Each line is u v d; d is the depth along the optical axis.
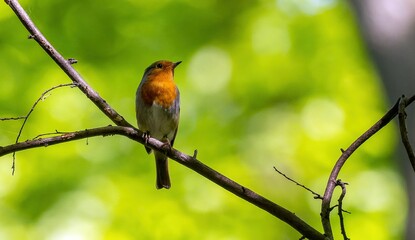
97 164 13.48
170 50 15.00
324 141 14.80
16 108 13.27
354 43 15.43
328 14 15.77
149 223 12.79
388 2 10.26
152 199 13.20
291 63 15.88
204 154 14.36
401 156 9.55
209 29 15.70
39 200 12.87
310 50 15.79
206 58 15.50
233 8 15.75
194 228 12.94
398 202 13.59
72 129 13.41
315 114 15.25
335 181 5.14
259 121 15.55
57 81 13.57
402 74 9.95
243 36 16.14
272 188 14.63
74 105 13.59
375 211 13.51
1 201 12.71
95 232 12.41
